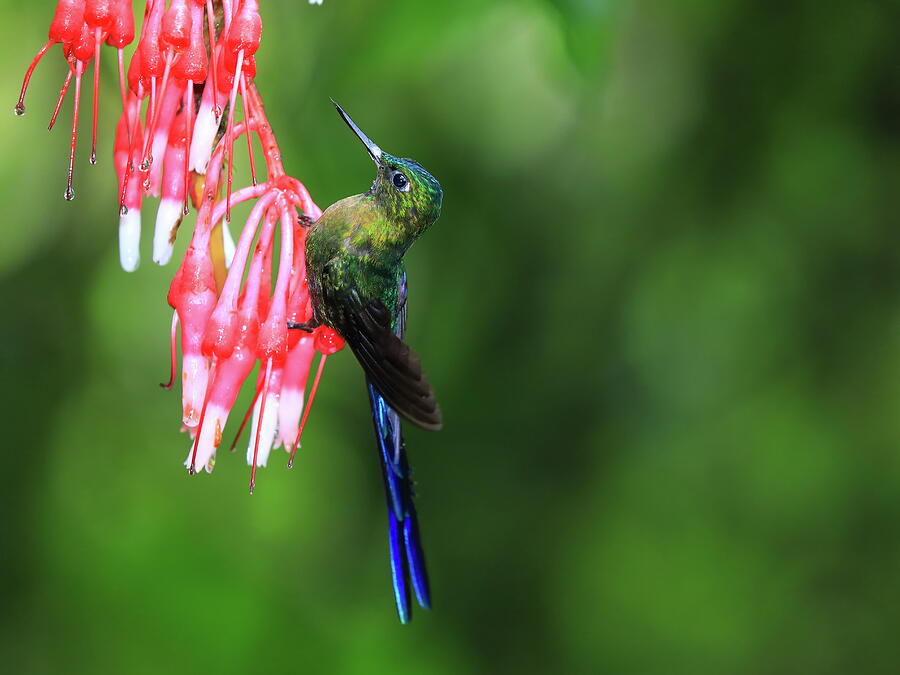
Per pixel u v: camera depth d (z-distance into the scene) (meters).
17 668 9.59
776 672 12.20
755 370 12.11
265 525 10.79
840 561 12.60
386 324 5.65
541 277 11.62
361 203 5.99
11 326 10.55
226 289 4.78
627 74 11.12
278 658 9.95
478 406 12.07
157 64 4.58
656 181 11.52
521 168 11.31
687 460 12.52
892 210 11.30
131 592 9.88
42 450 10.43
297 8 9.62
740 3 10.84
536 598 12.34
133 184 4.90
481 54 10.67
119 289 10.79
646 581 12.44
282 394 5.12
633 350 11.98
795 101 11.03
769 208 11.43
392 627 10.95
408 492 5.64
